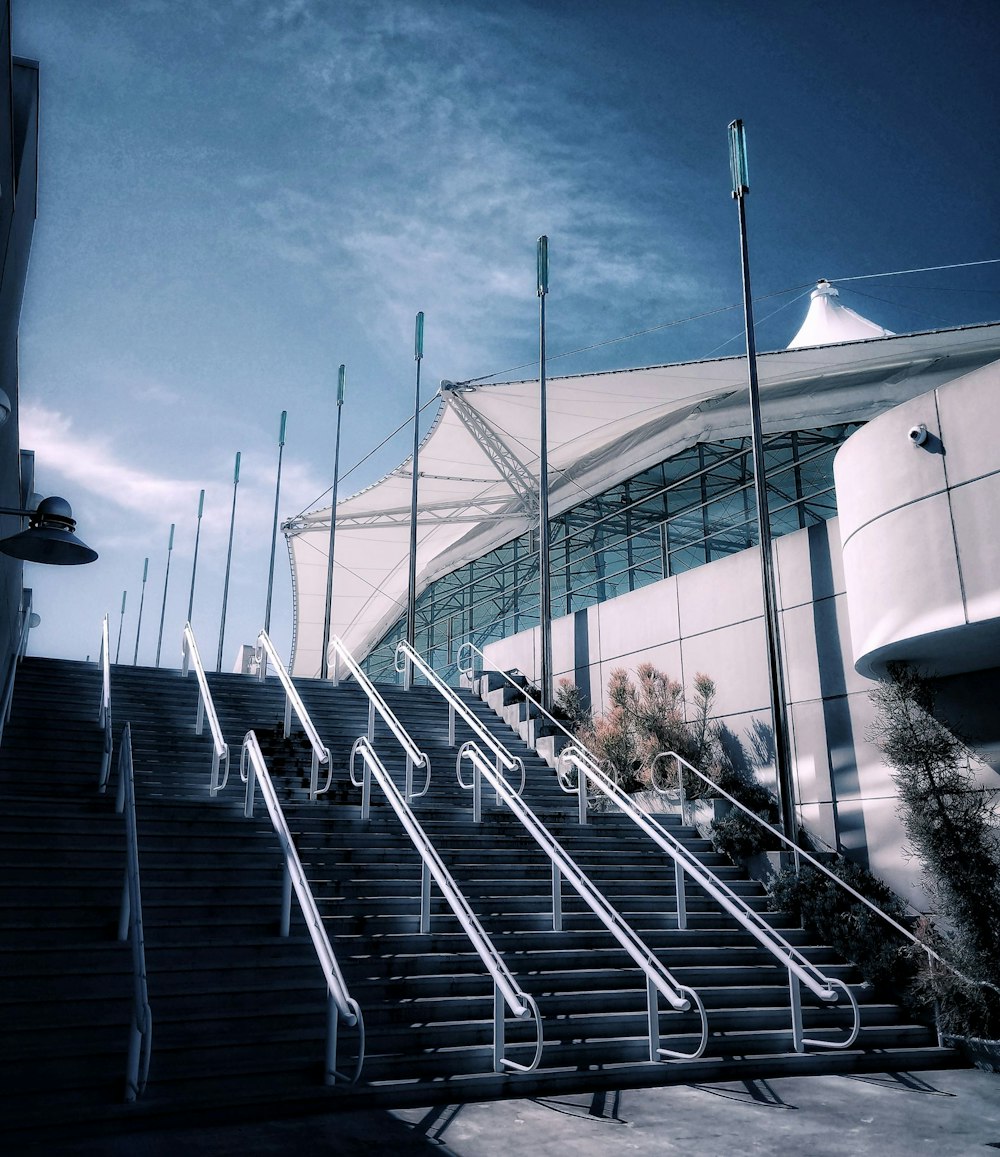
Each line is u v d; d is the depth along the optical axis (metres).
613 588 25.67
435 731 15.82
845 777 13.10
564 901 10.45
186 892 8.73
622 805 11.72
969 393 9.61
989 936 9.40
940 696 11.62
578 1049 7.71
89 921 8.09
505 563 31.45
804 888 11.33
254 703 15.22
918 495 10.04
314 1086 6.63
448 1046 7.57
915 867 11.68
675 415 23.30
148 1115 5.95
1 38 6.75
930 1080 8.11
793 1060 8.18
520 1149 5.74
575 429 24.56
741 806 12.59
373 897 9.59
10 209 8.02
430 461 27.42
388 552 34.53
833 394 20.53
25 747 11.63
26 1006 6.74
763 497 13.38
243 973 7.72
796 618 14.45
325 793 12.01
